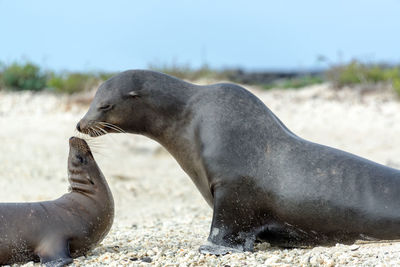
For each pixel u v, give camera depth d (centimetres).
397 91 8062
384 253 2300
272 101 8512
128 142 6688
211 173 2470
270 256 2358
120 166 5897
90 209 2430
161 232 3102
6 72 9975
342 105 8019
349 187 2391
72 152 2502
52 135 6894
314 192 2405
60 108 8294
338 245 2456
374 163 2472
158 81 2636
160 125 2630
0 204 2348
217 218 2484
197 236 2953
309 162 2444
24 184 5053
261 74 13912
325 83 9975
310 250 2447
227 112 2514
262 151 2464
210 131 2494
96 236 2445
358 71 9331
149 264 2275
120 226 3472
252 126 2492
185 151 2605
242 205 2464
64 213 2380
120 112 2644
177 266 2250
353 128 6894
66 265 2227
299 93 9225
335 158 2455
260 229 2520
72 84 9175
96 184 2478
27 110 8262
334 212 2397
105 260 2356
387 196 2355
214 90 2595
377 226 2367
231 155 2445
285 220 2480
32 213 2338
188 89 2631
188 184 5294
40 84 9900
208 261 2303
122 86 2634
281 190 2431
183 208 4319
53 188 4941
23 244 2297
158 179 5466
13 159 5900
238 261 2295
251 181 2442
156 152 6384
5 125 7406
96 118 2664
